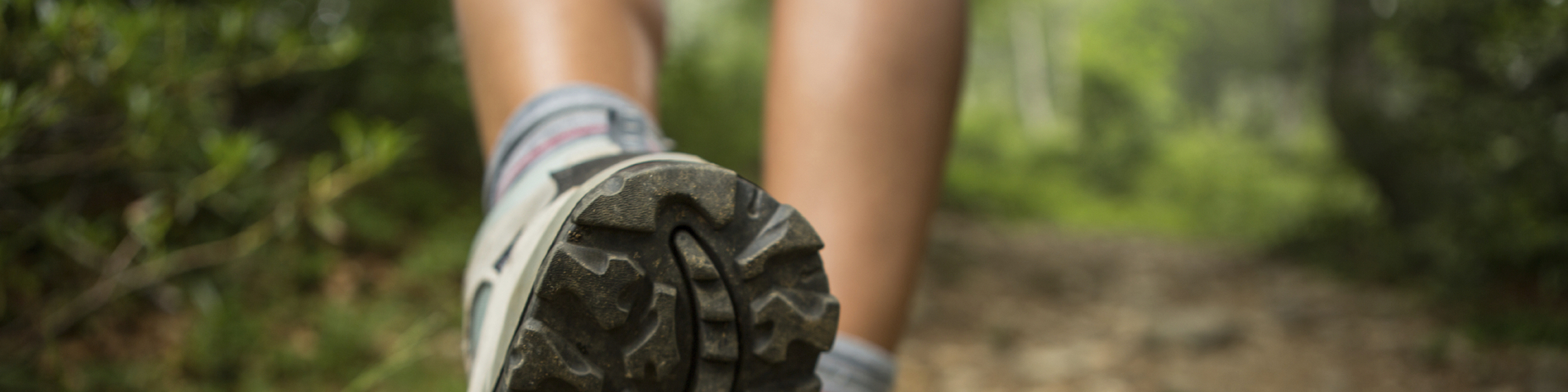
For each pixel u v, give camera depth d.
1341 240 4.83
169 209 1.16
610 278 0.66
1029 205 9.66
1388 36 3.80
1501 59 3.24
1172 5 20.17
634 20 0.80
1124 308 3.47
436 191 2.99
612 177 0.66
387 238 2.50
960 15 0.79
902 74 0.77
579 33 0.77
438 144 3.20
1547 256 3.09
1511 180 3.30
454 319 2.17
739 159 5.41
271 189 1.96
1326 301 3.44
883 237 0.75
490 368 0.67
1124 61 18.41
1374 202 5.04
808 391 0.69
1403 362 2.45
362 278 2.30
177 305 1.81
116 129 1.17
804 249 0.68
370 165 1.13
